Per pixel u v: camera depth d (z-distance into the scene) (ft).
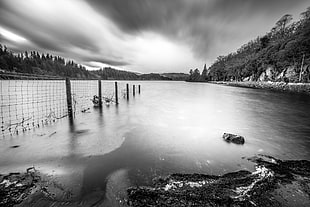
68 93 36.32
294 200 11.50
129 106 56.59
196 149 21.45
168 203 11.21
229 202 11.17
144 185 13.53
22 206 11.23
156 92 119.96
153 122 35.86
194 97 89.66
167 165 17.12
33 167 16.33
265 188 12.69
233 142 24.08
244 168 16.52
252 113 47.55
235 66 297.74
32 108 47.60
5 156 18.65
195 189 12.75
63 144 22.41
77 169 16.12
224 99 81.20
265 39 279.08
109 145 22.34
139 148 21.54
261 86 176.65
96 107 53.06
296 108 56.29
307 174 14.89
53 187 13.25
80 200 11.87
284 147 22.59
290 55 169.37
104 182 14.05
